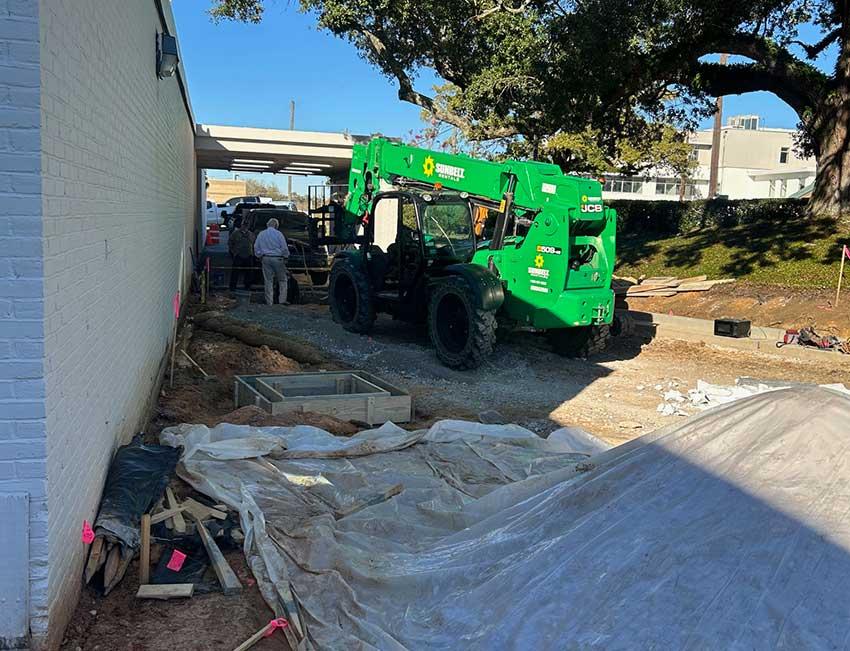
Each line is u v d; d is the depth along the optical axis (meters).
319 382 9.03
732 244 18.55
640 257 19.80
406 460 6.45
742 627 3.20
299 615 3.96
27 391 3.30
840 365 11.81
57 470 3.52
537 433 8.02
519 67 16.78
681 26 17.52
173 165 11.48
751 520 3.71
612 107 19.59
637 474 4.38
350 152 23.75
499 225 11.32
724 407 4.79
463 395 9.62
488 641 3.57
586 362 11.97
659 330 13.97
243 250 19.02
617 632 3.36
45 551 3.38
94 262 4.44
